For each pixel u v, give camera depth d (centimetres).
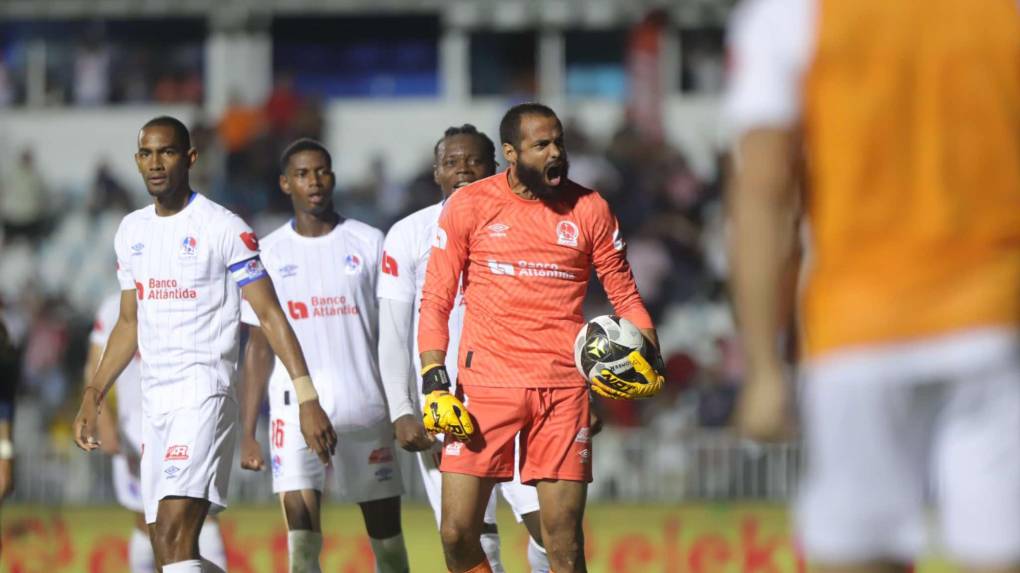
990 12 1067
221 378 2345
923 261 1044
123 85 7144
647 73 6869
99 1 7100
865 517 1038
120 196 6819
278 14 7106
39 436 5719
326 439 2311
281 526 4169
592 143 6625
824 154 1070
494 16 7088
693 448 5034
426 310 2194
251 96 7119
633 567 4091
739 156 1082
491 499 2698
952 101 1057
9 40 7138
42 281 6644
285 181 2816
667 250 6350
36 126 7081
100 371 2419
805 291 1098
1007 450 1012
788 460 4981
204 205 2369
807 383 1077
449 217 2194
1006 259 1044
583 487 2166
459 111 7062
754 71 1080
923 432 1039
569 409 2156
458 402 2125
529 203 2167
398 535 2847
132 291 2416
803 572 4003
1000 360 1020
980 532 1003
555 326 2161
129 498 3111
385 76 7144
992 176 1055
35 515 4441
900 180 1055
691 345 6194
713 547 4094
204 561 2348
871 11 1064
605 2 7044
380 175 6638
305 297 2786
